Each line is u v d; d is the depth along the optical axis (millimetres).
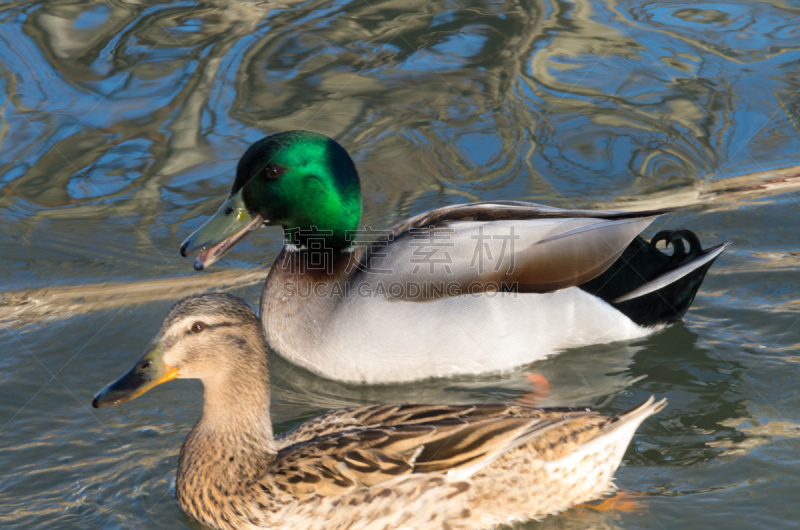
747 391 7637
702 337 8453
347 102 12398
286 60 13258
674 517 6094
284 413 7703
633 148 11602
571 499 6227
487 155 11508
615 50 13531
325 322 8211
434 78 12883
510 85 12758
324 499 5895
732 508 6145
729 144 11641
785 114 12133
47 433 7184
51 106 12219
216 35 13906
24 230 10328
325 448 6102
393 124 12016
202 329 6160
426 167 11250
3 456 6867
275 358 8609
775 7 14727
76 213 10617
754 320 8641
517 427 6035
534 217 8633
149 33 13906
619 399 7789
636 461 6723
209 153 11430
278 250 10359
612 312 8586
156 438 7125
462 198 10727
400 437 6066
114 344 8477
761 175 11078
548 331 8406
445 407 6457
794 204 10539
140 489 6496
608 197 10742
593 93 12648
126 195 10898
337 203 8555
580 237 8516
